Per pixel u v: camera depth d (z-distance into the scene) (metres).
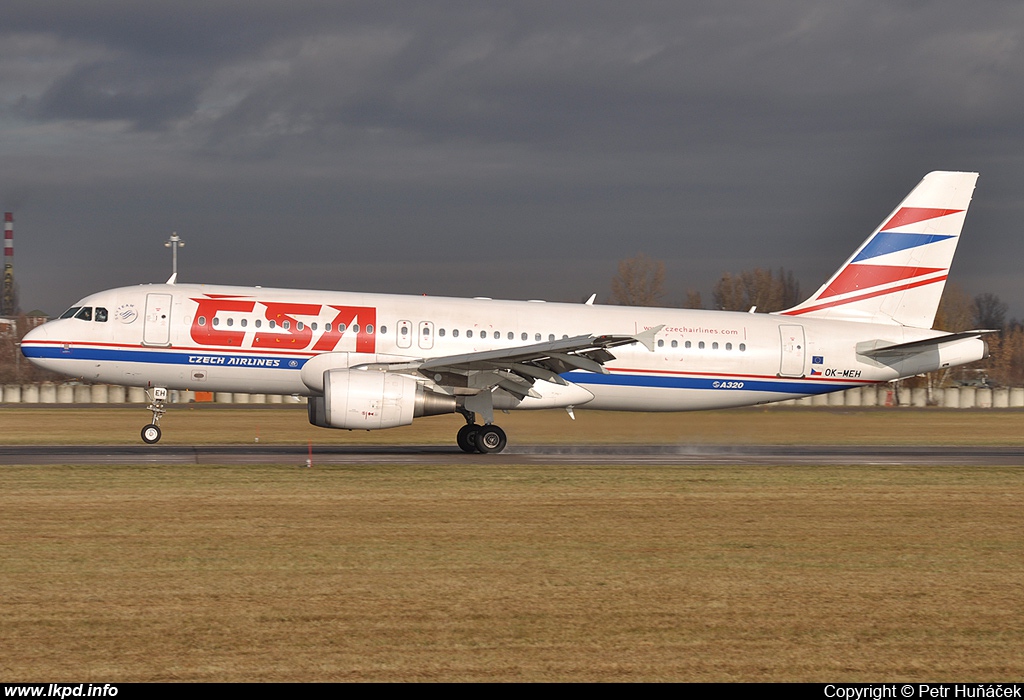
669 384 107.50
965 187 114.50
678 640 38.19
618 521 61.34
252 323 99.50
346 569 47.72
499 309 104.81
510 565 49.16
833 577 47.94
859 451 116.75
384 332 100.56
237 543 52.94
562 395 104.38
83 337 98.75
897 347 108.81
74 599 42.00
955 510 67.75
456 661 35.44
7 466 84.19
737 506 67.94
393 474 81.00
